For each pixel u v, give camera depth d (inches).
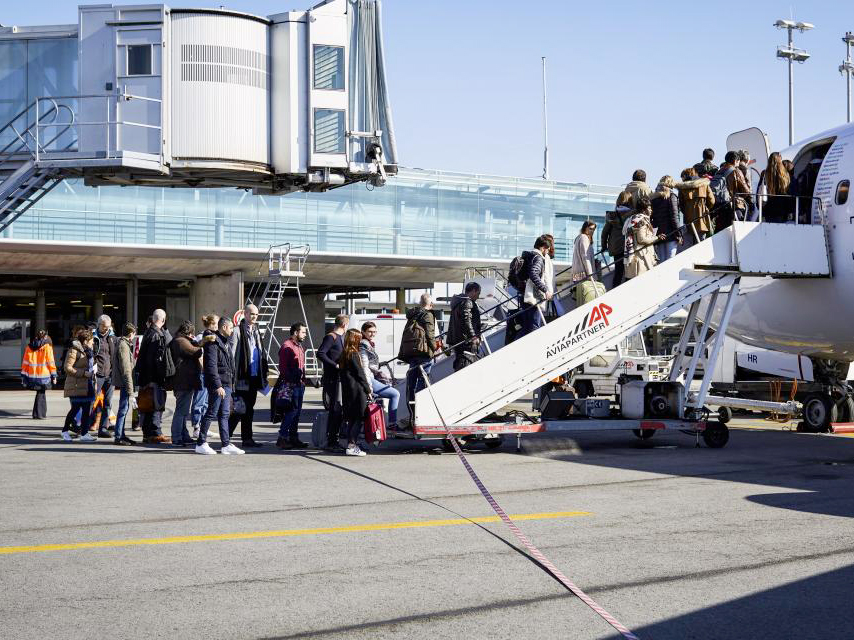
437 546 275.9
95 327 633.6
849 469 446.3
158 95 698.2
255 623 201.6
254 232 1451.8
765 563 255.4
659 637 193.9
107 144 688.4
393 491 377.7
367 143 753.6
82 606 213.9
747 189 565.9
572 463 469.1
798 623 203.5
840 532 295.9
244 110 717.9
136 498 360.5
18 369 1670.8
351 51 748.0
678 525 307.1
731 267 546.9
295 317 1808.6
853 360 652.1
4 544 278.2
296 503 349.4
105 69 700.0
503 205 1627.7
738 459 487.8
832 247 568.1
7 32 708.7
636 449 540.1
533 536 289.9
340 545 277.1
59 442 591.5
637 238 544.4
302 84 735.1
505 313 618.8
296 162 731.4
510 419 542.0
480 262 1579.7
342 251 1517.0
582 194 1685.5
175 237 1396.4
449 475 424.8
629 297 535.5
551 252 573.6
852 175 557.9
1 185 703.1
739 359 798.5
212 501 353.4
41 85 705.0
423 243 1571.1
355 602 217.5
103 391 618.8
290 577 240.2
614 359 981.8
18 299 1784.0
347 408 501.4
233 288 1496.1
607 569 248.7
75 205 1330.0
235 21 714.2
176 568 249.3
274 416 560.4
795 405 664.4
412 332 545.3
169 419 799.7
